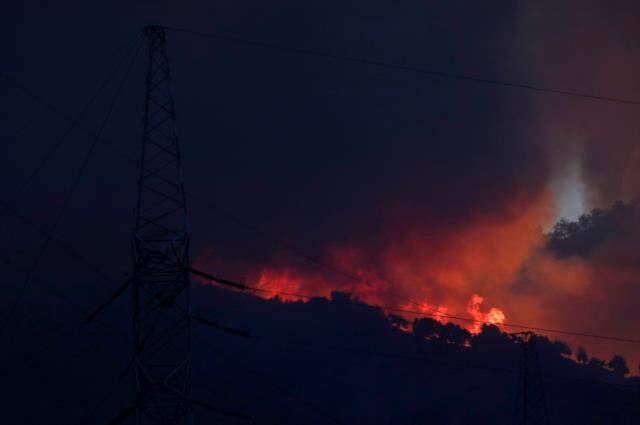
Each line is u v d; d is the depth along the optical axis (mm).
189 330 27500
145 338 26781
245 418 26938
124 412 26328
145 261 27312
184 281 27547
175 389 26375
